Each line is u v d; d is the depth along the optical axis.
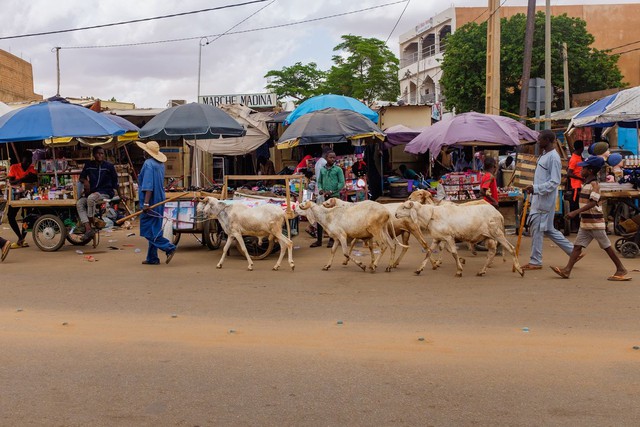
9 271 10.33
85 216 12.44
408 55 58.19
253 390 4.98
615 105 13.06
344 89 39.06
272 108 27.80
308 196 13.82
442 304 7.68
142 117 22.64
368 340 6.23
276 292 8.51
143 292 8.60
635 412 4.49
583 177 8.95
